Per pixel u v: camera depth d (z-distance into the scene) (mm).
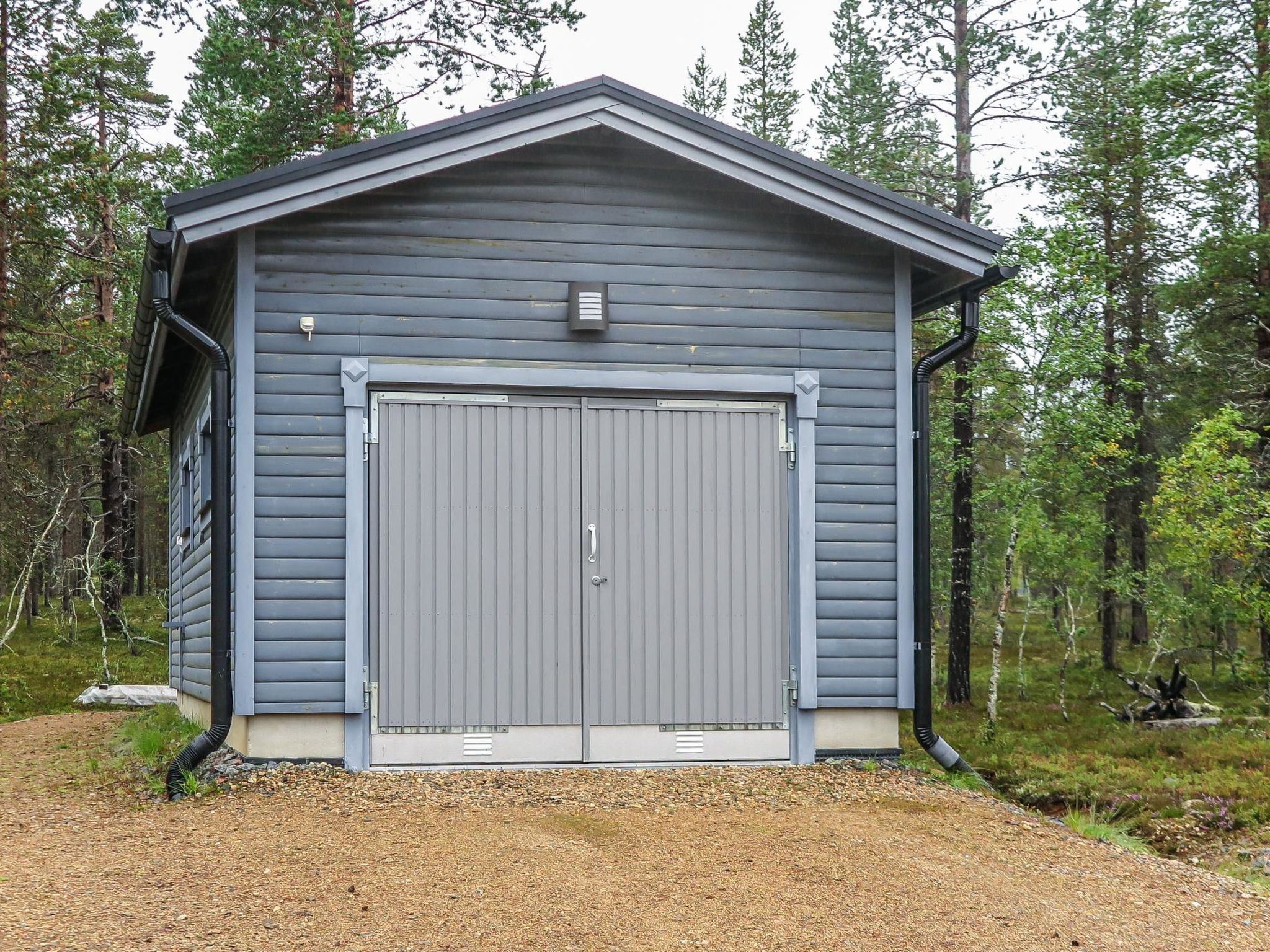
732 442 8219
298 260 7688
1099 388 14180
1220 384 17812
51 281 22750
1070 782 10766
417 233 7859
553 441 7984
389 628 7680
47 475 24047
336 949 4500
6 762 9711
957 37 18391
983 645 26688
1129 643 25172
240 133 19281
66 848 6027
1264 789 10273
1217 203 17516
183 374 12258
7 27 19469
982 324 13898
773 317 8289
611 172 8141
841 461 8312
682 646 8055
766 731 8133
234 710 7590
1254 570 15039
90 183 19109
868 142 18969
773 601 8195
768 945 4668
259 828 6250
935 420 17391
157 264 7582
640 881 5367
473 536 7828
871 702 8250
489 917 4848
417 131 7531
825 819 6605
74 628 24500
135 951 4453
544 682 7859
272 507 7547
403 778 7363
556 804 6766
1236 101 16500
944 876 5688
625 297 8102
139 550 35469
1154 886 5910
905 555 8352
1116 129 17828
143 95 25422
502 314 7930
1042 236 13930
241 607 7465
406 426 7797
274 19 18672
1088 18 17594
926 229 8180
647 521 8070
